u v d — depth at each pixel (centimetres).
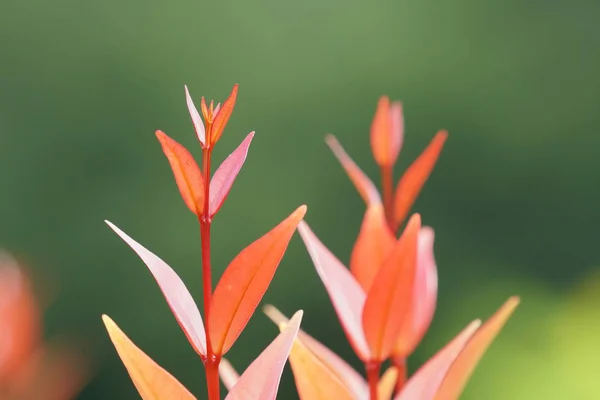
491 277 277
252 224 272
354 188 279
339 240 277
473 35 292
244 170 276
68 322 258
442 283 276
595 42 288
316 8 289
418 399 48
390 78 288
